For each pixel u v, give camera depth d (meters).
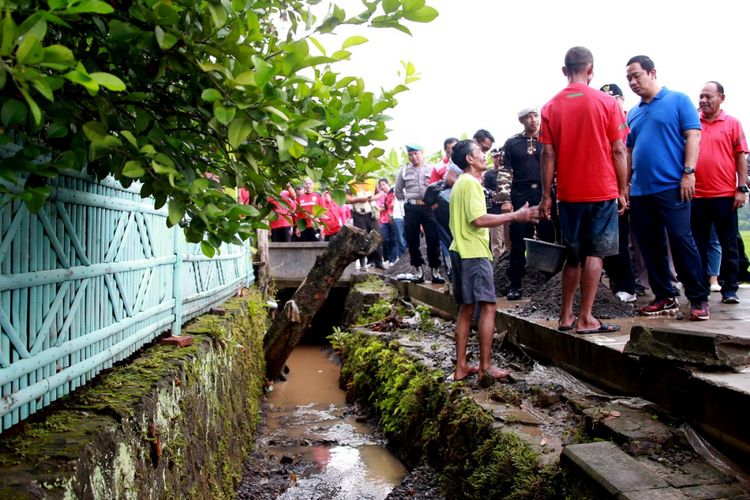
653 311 5.57
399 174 10.50
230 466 5.06
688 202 5.12
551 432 4.23
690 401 3.61
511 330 6.29
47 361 2.56
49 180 2.56
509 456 4.00
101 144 1.90
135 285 3.79
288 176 2.75
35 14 1.45
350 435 7.08
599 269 4.96
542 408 4.67
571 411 4.48
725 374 3.52
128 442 2.75
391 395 6.94
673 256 5.23
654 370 3.97
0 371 2.22
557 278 6.62
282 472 5.95
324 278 8.81
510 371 5.68
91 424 2.59
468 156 5.29
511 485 3.90
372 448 6.67
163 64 2.00
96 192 3.15
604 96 4.77
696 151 5.02
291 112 2.26
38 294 2.53
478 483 4.19
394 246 14.52
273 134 2.10
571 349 5.05
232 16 2.08
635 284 6.99
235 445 5.48
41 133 2.50
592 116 4.75
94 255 3.12
